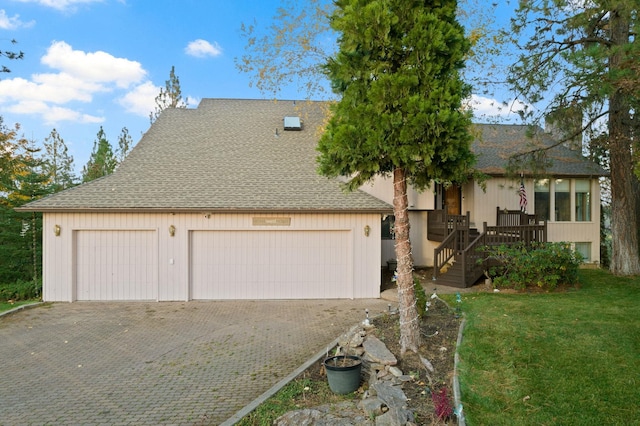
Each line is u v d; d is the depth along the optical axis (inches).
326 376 263.4
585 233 749.3
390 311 360.5
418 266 724.7
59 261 510.6
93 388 259.3
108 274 519.2
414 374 238.4
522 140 795.4
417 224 729.0
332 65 268.8
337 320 424.8
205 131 712.4
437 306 391.2
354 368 238.4
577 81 486.6
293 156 650.8
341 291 542.6
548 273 501.7
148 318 436.8
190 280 526.9
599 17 505.4
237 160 626.8
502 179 719.1
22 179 637.9
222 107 812.0
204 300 526.6
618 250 606.2
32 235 621.3
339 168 266.8
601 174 708.0
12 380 274.1
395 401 205.3
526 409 198.1
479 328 309.7
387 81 247.9
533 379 227.0
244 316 443.8
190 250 526.6
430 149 242.8
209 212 521.0
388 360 251.1
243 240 534.0
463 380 227.1
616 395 207.8
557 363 245.4
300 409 218.1
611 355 255.4
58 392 253.9
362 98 264.1
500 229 562.9
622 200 599.5
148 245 522.3
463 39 257.1
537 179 672.4
